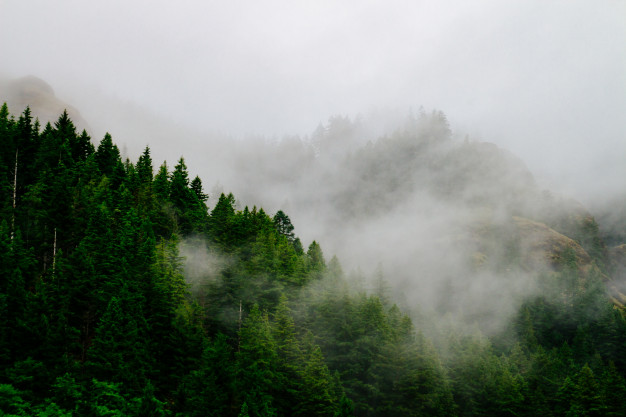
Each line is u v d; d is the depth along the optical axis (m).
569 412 56.47
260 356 45.81
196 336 44.84
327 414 44.06
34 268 48.12
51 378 33.09
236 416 37.62
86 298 43.75
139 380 36.22
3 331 34.66
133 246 53.06
